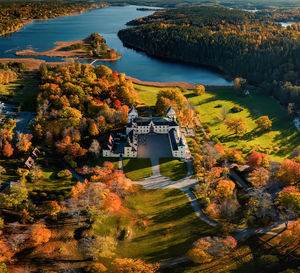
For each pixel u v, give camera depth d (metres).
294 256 110.25
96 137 191.75
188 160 175.75
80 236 115.44
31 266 101.88
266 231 122.50
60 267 102.50
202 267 106.12
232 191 141.50
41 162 163.25
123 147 181.25
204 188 146.88
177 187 152.00
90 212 119.06
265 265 107.12
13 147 172.88
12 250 105.19
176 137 187.75
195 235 120.50
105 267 103.62
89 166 165.00
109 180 145.00
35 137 185.00
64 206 127.12
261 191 134.00
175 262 108.12
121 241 116.50
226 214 132.88
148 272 100.56
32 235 107.56
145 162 172.12
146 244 115.88
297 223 115.50
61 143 171.12
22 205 122.00
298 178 148.00
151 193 146.75
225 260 108.81
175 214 132.62
